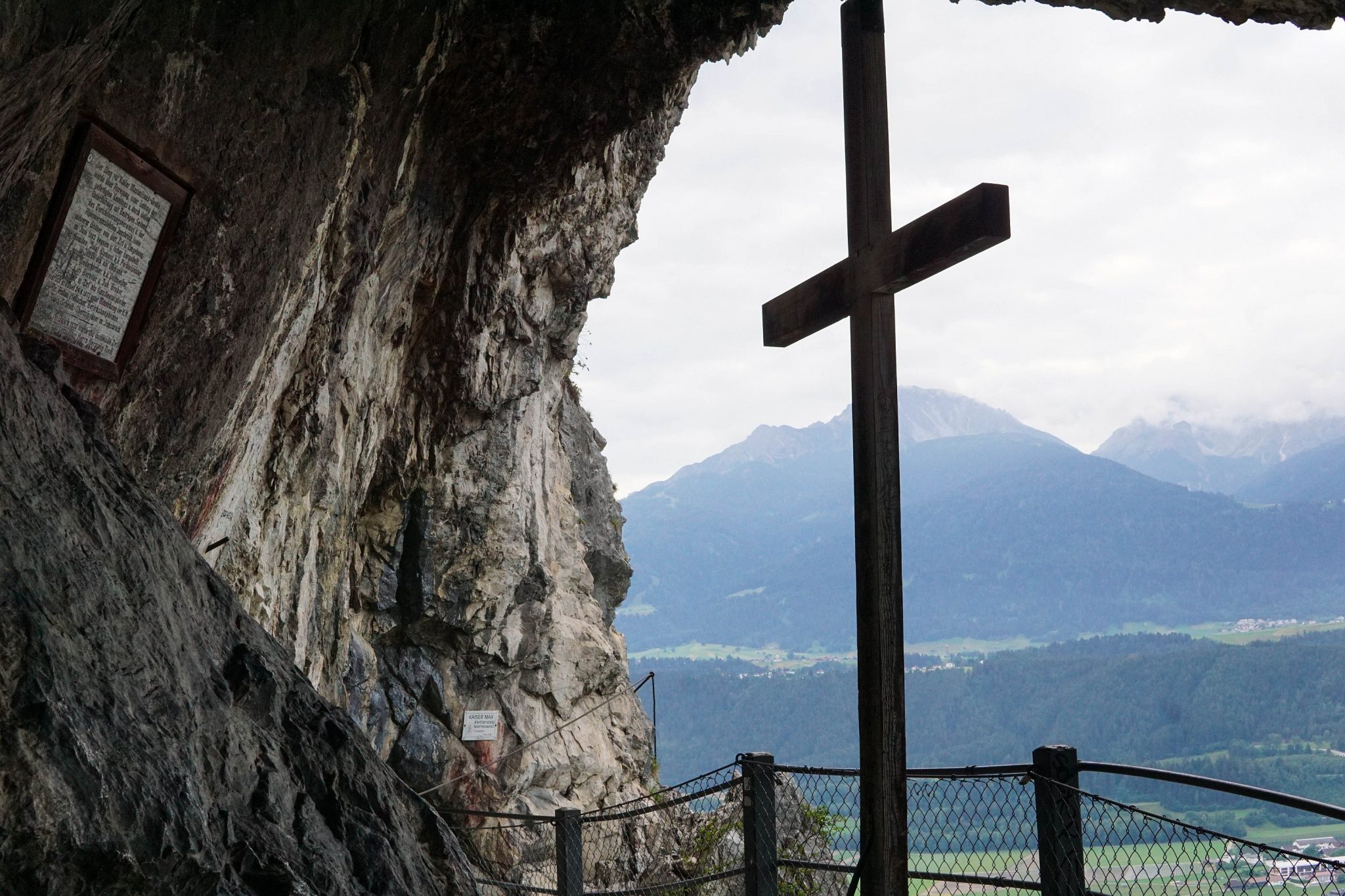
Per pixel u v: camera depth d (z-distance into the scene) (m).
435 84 10.47
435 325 12.91
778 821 9.38
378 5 7.73
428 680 14.40
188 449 7.49
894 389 4.96
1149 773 5.20
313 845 3.40
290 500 10.20
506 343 14.15
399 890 3.59
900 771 4.72
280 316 8.16
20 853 2.48
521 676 16.11
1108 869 5.29
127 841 2.68
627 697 18.72
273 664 3.93
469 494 14.24
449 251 12.46
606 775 16.98
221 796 3.19
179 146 6.31
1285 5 8.59
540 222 13.44
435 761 14.22
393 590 13.98
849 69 5.07
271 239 7.58
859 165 5.01
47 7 4.17
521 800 15.27
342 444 11.11
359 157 8.73
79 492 3.34
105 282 6.01
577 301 15.68
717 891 14.52
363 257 9.57
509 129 11.31
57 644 2.81
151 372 6.82
